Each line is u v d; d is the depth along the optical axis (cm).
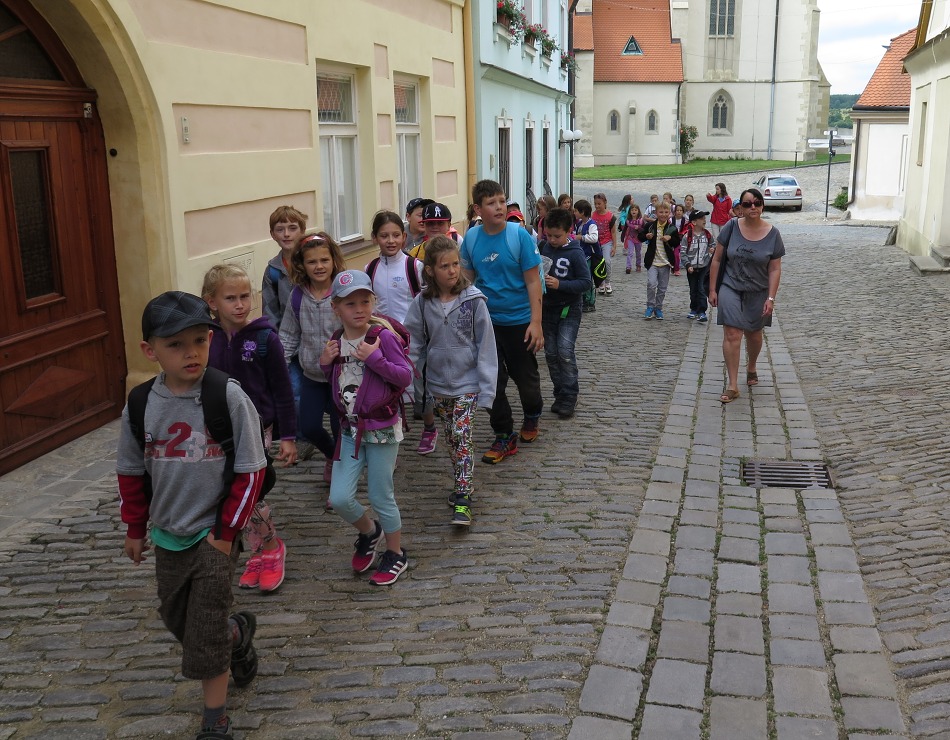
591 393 812
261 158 810
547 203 1236
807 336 1076
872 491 555
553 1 2420
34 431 607
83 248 649
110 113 653
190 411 301
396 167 1168
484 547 481
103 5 602
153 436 301
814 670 358
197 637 301
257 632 393
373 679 354
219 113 746
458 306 508
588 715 327
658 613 405
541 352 1040
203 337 296
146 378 698
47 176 609
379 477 433
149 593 428
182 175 692
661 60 6900
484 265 616
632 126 6912
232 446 303
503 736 315
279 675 358
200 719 330
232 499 303
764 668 359
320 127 977
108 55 622
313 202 923
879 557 462
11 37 580
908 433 661
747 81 7331
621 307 1352
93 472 582
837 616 401
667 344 1052
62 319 630
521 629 392
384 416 424
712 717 326
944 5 1823
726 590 428
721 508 534
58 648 379
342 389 424
